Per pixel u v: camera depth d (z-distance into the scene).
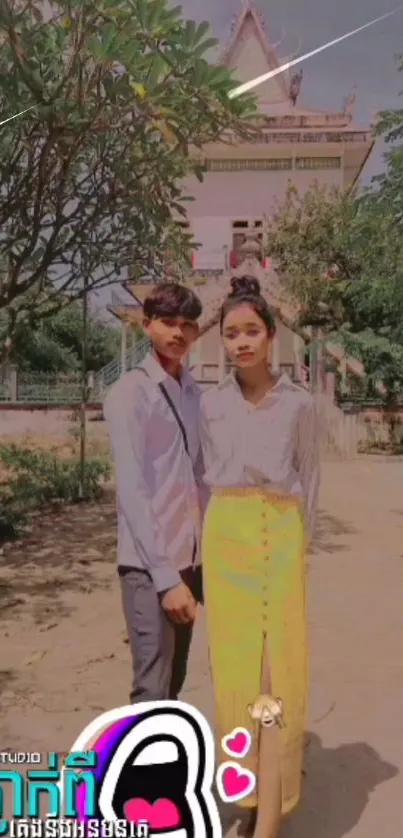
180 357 2.57
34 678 3.87
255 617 2.36
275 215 17.31
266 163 18.67
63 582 5.82
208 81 5.36
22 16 5.48
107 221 7.68
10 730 3.25
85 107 5.97
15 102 5.80
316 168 18.56
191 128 5.97
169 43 5.28
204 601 2.49
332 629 4.64
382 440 16.30
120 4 5.23
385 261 10.38
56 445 14.62
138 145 6.93
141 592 2.46
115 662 4.09
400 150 8.14
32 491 9.52
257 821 2.30
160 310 2.52
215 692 2.40
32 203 7.30
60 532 7.76
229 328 2.40
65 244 7.57
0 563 6.45
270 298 16.52
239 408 2.39
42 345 22.53
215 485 2.42
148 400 2.48
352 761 3.02
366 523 8.26
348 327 16.20
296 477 2.44
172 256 8.07
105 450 13.91
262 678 2.37
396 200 8.66
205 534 2.41
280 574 2.37
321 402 15.67
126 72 5.50
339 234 15.36
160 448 2.51
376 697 3.63
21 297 9.70
